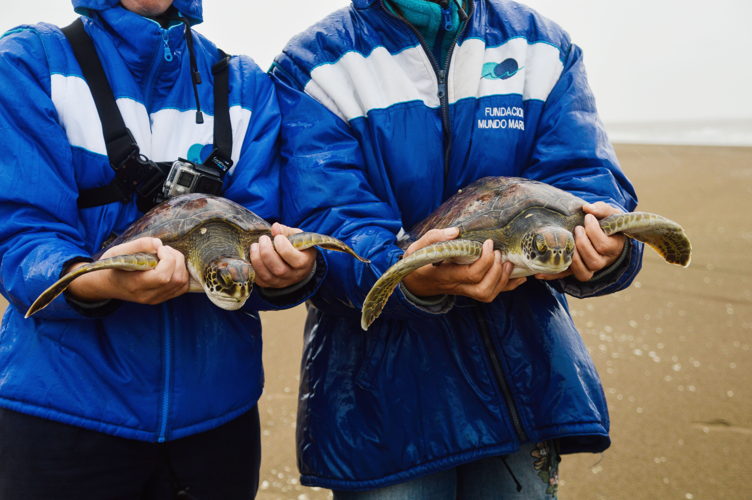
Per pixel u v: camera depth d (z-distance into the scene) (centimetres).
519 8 221
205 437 188
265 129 211
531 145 218
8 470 170
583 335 477
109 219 186
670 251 198
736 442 339
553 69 215
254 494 205
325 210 205
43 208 173
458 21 209
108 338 177
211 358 186
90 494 174
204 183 193
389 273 166
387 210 208
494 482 201
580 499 301
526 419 195
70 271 156
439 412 196
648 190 958
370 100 205
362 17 213
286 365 436
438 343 201
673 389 396
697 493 301
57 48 182
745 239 700
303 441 212
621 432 352
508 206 193
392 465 196
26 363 172
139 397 176
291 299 191
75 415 170
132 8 188
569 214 191
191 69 198
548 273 185
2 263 169
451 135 210
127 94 186
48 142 174
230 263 169
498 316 201
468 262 176
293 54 218
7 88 172
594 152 211
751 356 436
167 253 158
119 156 182
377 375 201
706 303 529
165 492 189
